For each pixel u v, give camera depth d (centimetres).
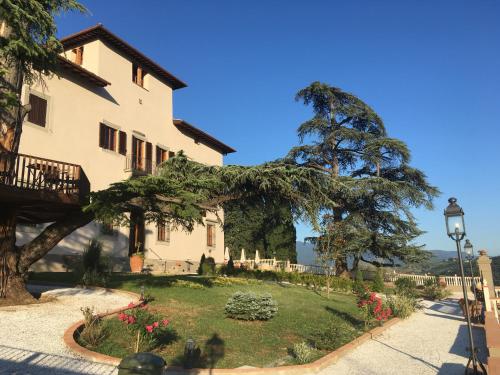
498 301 1634
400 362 914
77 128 2081
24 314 963
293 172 1498
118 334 873
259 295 1239
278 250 4056
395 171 2989
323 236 2314
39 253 1135
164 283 1588
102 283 1488
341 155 3114
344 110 2988
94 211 1084
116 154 2323
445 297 2509
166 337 912
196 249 3039
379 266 2895
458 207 841
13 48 991
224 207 1698
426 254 2781
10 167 1038
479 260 1781
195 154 3120
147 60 2611
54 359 687
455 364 906
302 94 3125
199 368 752
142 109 2594
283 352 936
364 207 2784
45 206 1141
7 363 646
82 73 2089
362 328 1262
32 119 1845
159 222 1341
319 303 1641
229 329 1059
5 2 940
